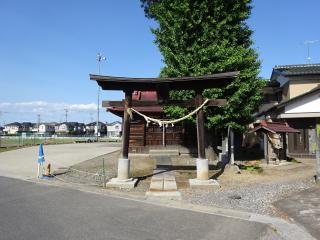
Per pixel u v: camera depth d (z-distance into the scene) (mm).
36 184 12320
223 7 16266
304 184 12211
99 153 25688
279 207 8820
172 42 16172
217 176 13984
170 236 6379
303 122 22906
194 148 22391
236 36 17031
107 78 12031
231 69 15812
